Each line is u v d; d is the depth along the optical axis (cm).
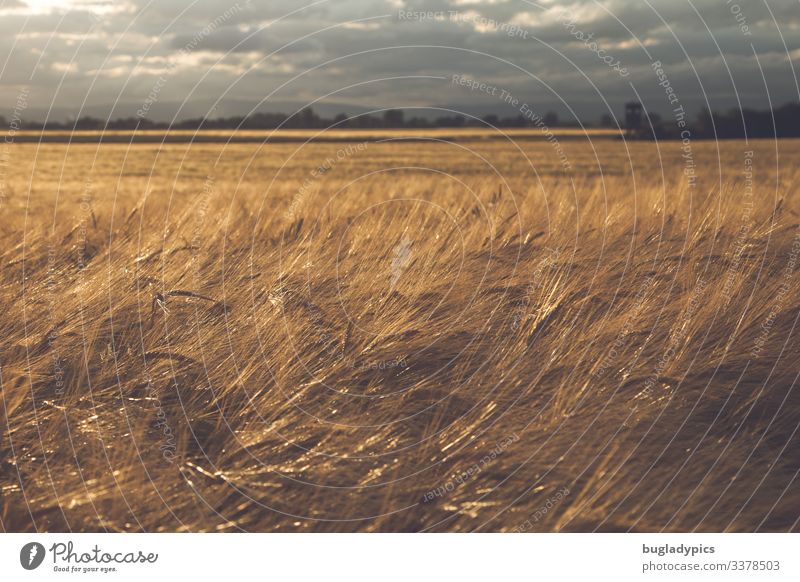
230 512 258
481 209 616
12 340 359
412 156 4212
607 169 2647
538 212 609
